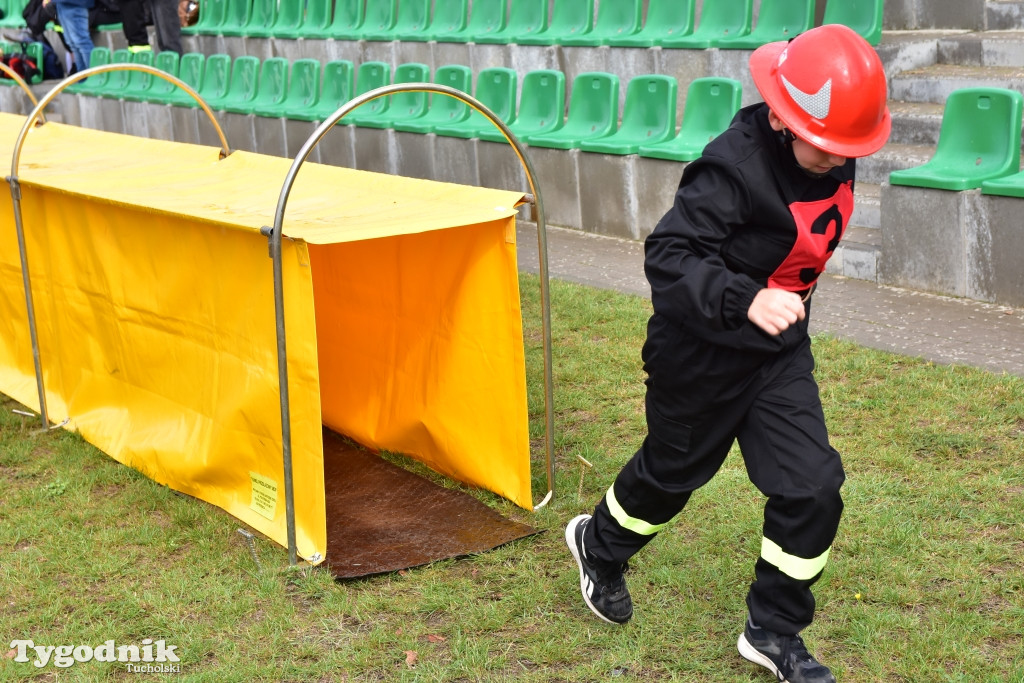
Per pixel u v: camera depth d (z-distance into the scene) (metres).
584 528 3.24
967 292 6.12
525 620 3.34
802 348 2.79
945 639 3.06
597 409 4.98
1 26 16.78
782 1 8.77
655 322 2.77
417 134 9.66
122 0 14.06
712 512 3.92
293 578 3.66
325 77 11.12
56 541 3.97
